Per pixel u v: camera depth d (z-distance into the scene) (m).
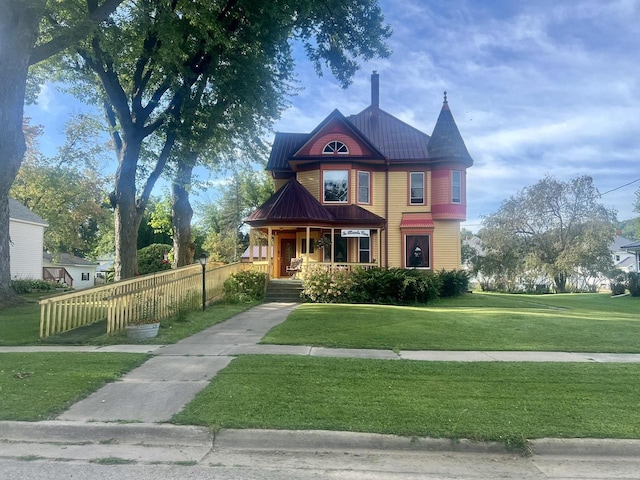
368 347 8.81
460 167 23.98
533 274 39.69
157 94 17.41
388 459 4.38
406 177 24.30
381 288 17.69
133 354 7.96
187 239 21.39
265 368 7.02
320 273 18.31
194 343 9.12
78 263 49.34
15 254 27.20
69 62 17.73
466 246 46.81
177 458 4.37
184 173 19.77
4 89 12.59
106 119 19.19
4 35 12.57
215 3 15.51
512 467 4.24
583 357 8.19
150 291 11.39
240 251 49.31
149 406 5.41
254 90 17.27
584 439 4.56
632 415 5.18
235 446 4.64
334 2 16.47
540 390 6.04
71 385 6.09
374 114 26.91
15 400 5.51
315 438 4.63
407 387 6.12
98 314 11.34
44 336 9.60
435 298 18.59
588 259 36.66
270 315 13.26
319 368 7.04
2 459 4.31
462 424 4.86
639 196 53.75
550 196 39.03
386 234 24.11
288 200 21.28
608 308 18.41
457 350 8.69
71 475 3.98
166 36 13.89
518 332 10.65
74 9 13.53
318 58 18.41
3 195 13.41
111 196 17.19
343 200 23.28
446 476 4.04
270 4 15.20
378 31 17.84
